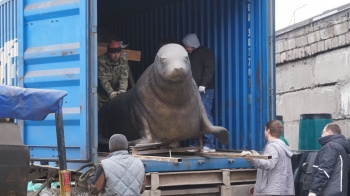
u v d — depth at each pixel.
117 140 5.66
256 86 7.80
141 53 10.11
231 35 8.23
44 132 6.91
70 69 6.71
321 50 11.05
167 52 6.65
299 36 11.88
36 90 5.49
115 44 8.10
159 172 6.44
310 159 7.32
